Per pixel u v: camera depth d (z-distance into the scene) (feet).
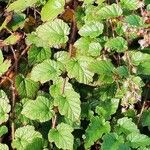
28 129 1.48
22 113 1.45
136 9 1.55
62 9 1.51
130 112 1.55
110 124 1.56
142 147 1.44
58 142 1.43
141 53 1.47
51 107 1.47
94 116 1.54
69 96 1.44
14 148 1.51
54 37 1.51
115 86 1.54
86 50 1.51
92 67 1.42
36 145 1.46
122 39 1.47
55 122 1.48
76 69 1.47
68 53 1.55
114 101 1.54
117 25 1.52
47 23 1.53
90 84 1.49
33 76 1.48
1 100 1.49
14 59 1.56
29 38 1.53
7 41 1.52
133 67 1.45
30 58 1.53
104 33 1.55
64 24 1.52
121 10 1.50
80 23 1.56
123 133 1.49
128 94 1.40
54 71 1.49
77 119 1.41
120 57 1.55
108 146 1.43
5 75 1.54
